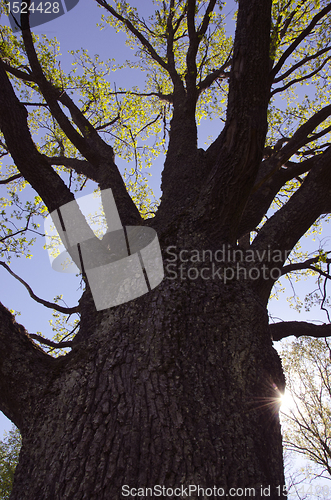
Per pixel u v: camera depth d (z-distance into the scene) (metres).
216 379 2.28
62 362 2.59
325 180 3.43
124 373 2.31
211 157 4.17
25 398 2.38
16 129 3.55
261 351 2.54
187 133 4.50
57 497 1.83
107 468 1.88
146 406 2.11
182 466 1.86
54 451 2.04
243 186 2.99
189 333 2.48
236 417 2.14
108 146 4.61
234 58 3.00
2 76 3.73
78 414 2.15
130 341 2.50
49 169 3.65
